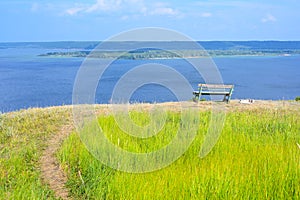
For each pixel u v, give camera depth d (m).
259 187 5.52
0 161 7.96
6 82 58.19
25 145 9.45
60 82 53.31
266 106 15.32
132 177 6.31
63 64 86.25
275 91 45.00
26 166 7.95
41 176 7.46
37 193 6.33
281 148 7.51
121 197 5.76
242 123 11.16
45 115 13.04
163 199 5.48
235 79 55.22
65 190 6.75
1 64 105.12
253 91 44.03
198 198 5.41
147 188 5.73
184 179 5.97
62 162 7.96
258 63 94.69
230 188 5.53
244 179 5.79
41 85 50.44
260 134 9.72
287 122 11.33
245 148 7.91
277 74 70.62
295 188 5.50
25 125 11.52
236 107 14.94
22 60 119.44
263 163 6.50
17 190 6.32
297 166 6.13
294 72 76.81
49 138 10.22
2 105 31.28
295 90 46.88
